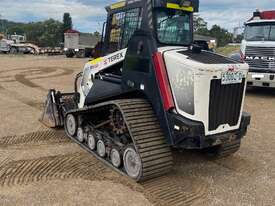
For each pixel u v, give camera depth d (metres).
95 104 6.50
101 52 6.75
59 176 5.54
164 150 5.27
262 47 12.19
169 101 5.09
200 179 5.58
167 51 5.30
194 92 4.94
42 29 110.94
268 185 5.42
